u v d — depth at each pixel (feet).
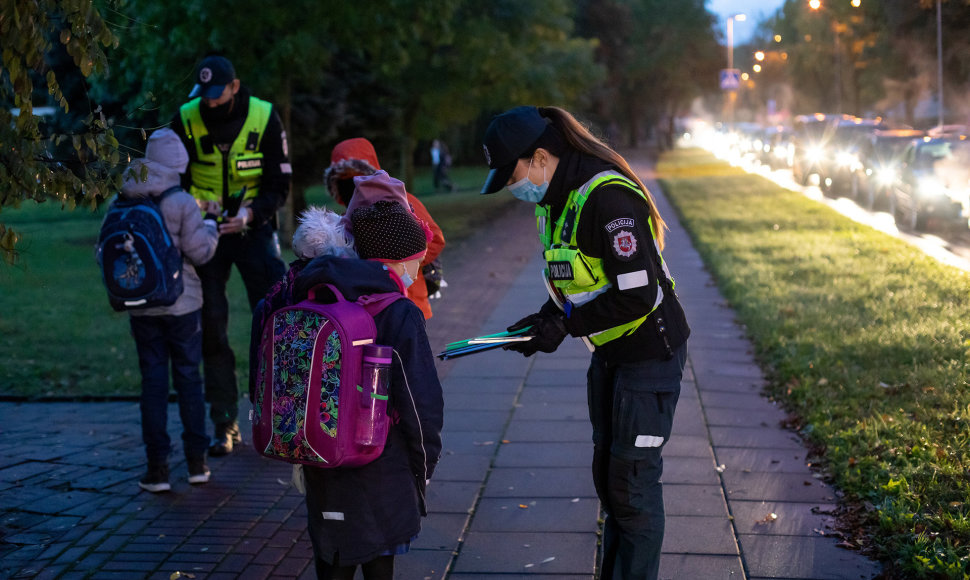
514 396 22.65
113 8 12.23
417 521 9.82
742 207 71.51
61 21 10.80
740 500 15.53
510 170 10.43
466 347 10.69
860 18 114.83
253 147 18.84
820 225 57.36
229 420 19.02
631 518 11.08
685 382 23.50
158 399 16.57
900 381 21.43
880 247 45.37
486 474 17.22
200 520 15.39
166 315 16.56
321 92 55.98
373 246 10.07
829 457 17.13
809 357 24.09
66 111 11.01
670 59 211.20
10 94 11.12
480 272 44.83
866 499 15.10
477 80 65.67
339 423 9.05
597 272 10.28
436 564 13.51
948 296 31.48
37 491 16.78
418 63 62.54
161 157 16.30
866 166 72.43
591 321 10.28
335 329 9.11
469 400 22.40
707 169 132.16
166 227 16.17
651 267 10.09
